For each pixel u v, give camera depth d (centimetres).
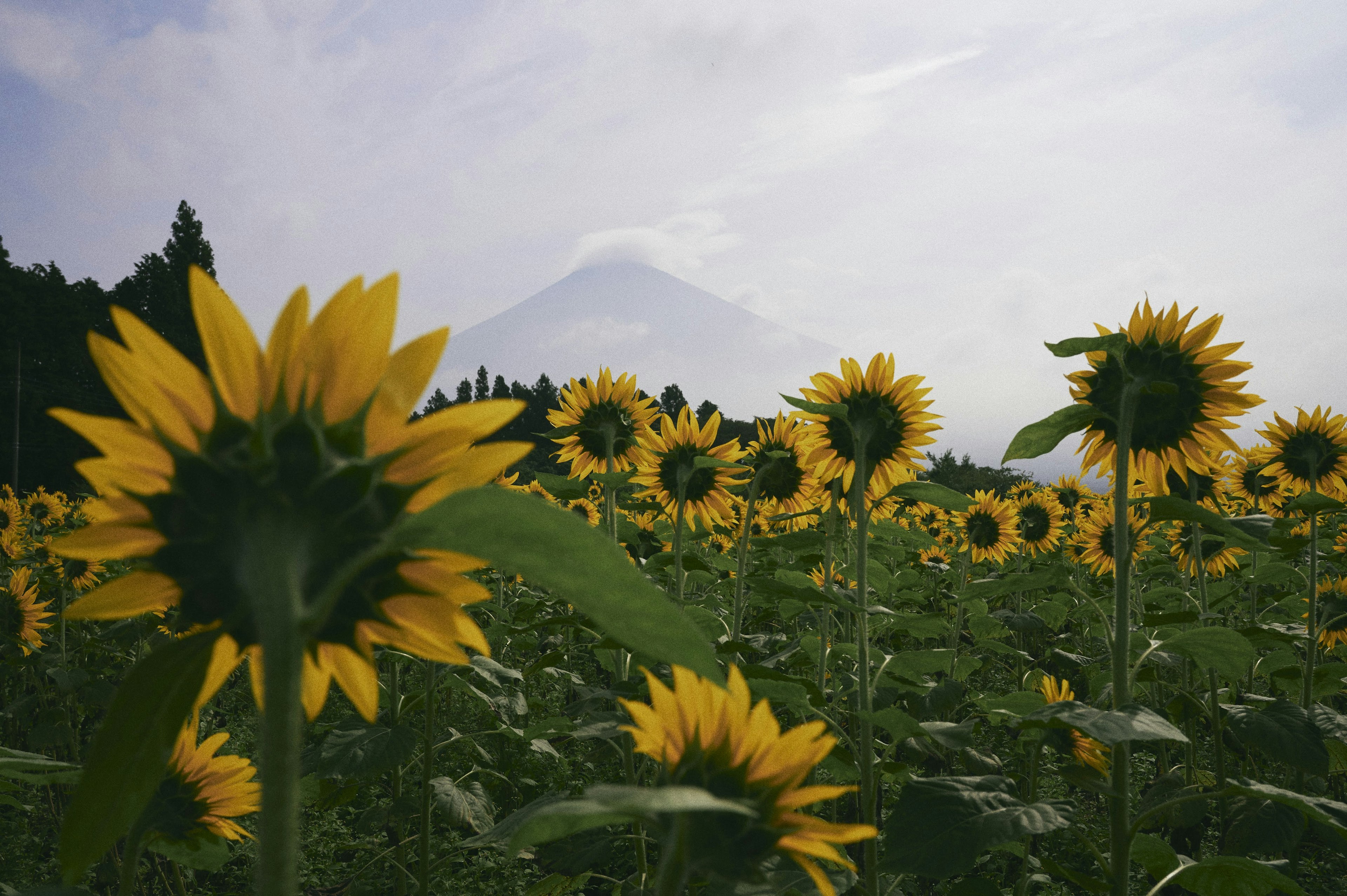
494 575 766
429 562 98
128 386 90
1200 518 307
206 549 91
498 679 520
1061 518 1063
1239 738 415
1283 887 283
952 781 304
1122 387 336
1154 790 458
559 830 130
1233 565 750
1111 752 372
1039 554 1098
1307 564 768
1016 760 649
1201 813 425
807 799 121
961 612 742
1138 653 536
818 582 571
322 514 92
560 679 743
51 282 7281
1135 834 314
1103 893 418
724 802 99
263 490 90
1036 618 766
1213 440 337
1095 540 893
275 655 89
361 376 96
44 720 702
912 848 281
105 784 96
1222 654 316
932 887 512
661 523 775
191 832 203
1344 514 834
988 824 278
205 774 206
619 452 611
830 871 294
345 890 534
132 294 7906
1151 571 846
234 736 700
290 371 94
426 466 97
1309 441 584
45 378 6775
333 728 470
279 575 90
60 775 187
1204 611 576
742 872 121
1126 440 334
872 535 755
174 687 97
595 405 598
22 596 695
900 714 343
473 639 101
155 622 761
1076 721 284
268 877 87
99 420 89
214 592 92
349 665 109
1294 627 566
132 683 97
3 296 6688
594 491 620
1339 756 468
